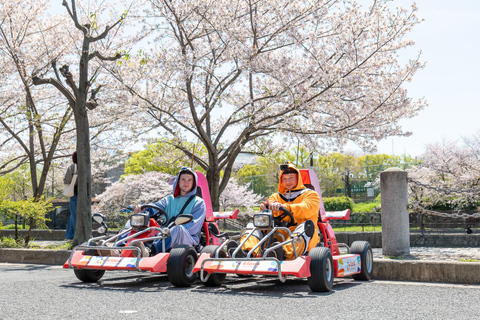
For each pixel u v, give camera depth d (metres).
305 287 5.81
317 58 13.21
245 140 15.44
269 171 40.03
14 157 24.02
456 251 11.26
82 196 10.74
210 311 3.97
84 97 11.11
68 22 18.61
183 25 14.66
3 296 4.76
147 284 6.00
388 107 13.81
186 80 14.30
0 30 17.83
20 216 12.30
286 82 13.49
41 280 6.32
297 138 15.86
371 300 4.66
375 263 7.05
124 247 5.61
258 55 13.58
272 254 5.66
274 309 4.09
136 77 15.09
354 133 14.76
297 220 6.29
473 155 33.28
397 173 8.87
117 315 3.76
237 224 26.39
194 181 7.08
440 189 9.02
